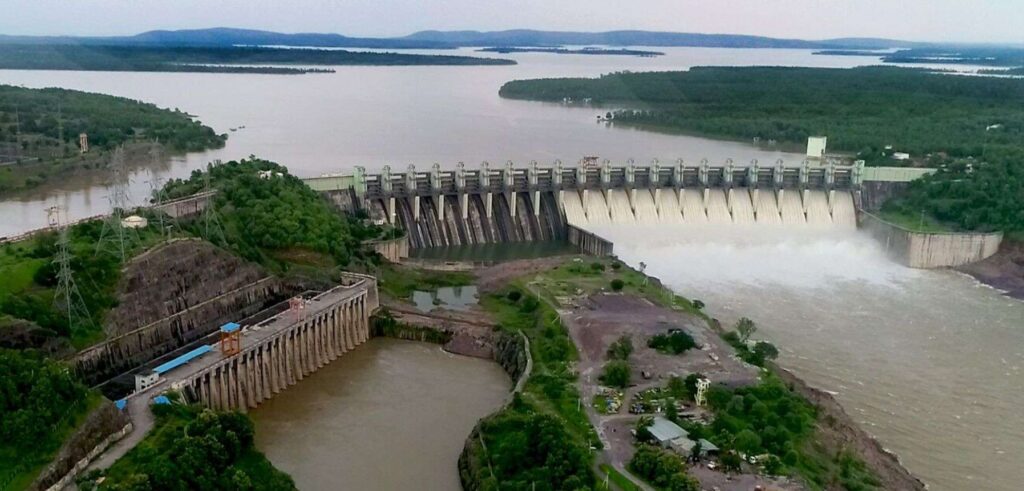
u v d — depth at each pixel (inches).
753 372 5930.1
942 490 4965.6
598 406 5324.8
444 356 6786.4
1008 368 6786.4
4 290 5226.4
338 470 4891.7
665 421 5044.3
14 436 3988.7
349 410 5743.1
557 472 4407.0
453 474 4884.4
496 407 5772.6
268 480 4419.3
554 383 5585.6
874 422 5782.5
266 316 6633.9
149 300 5944.9
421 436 5354.3
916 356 6978.4
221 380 5521.7
